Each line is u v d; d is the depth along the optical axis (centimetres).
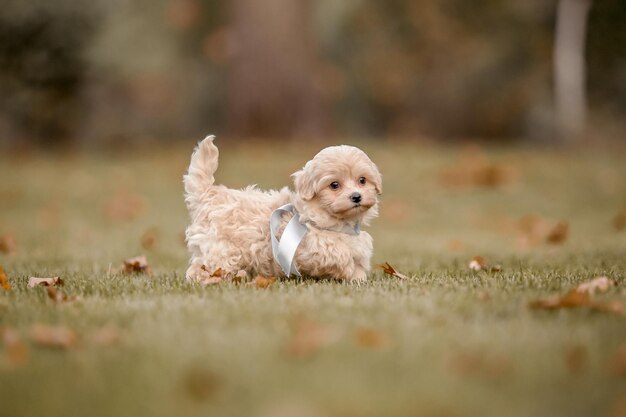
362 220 738
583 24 3188
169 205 1666
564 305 573
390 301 601
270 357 457
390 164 2003
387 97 3669
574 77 3192
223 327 524
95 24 3006
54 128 3297
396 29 3494
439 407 382
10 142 3222
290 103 2552
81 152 2975
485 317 550
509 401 391
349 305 585
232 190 751
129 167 2145
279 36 2533
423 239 1247
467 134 3619
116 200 1716
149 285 712
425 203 1653
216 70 3400
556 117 3297
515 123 3547
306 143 2461
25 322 549
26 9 2902
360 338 489
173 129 3491
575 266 833
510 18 3384
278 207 739
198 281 721
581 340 487
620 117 3350
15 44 3003
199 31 3166
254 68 2545
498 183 1811
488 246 1134
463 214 1554
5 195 1795
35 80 3097
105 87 3353
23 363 458
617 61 3338
